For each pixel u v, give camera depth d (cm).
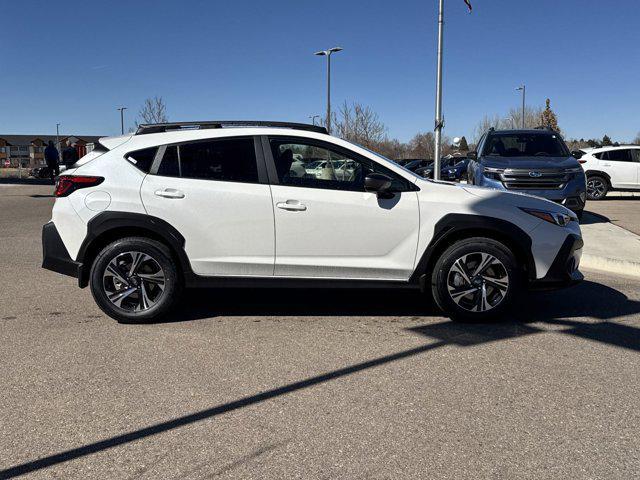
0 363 409
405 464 280
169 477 268
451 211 496
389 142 4506
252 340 464
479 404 347
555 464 281
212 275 500
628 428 318
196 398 354
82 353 430
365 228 496
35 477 267
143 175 496
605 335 479
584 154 1748
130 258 497
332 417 329
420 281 505
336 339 468
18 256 824
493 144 1181
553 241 504
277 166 501
